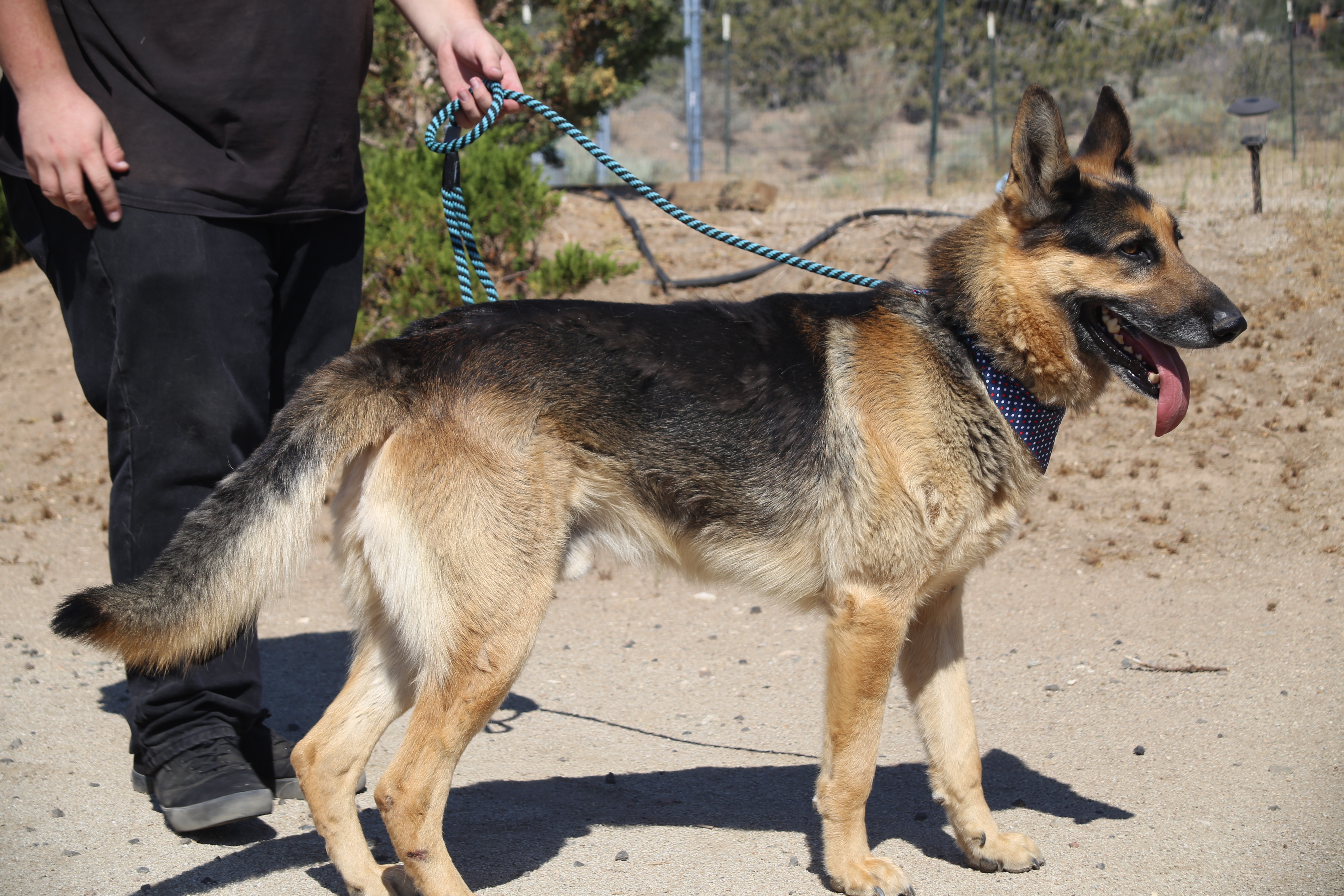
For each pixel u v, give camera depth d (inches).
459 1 151.1
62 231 129.5
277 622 221.3
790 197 498.3
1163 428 129.4
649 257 371.2
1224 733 159.9
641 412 122.5
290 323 146.1
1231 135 535.8
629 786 150.0
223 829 133.4
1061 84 670.5
